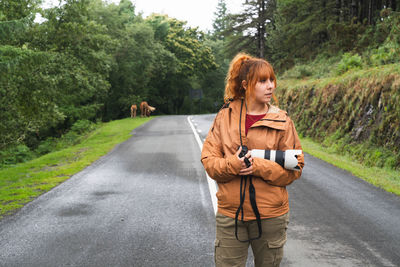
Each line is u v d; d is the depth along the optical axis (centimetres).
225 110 226
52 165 1033
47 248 419
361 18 2566
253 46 4331
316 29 2709
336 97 1426
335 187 711
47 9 1580
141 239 445
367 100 1146
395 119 961
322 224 496
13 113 1352
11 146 1630
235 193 212
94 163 1036
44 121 1598
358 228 477
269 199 211
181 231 472
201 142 1456
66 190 709
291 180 211
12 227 494
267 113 216
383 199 621
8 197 653
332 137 1312
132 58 4259
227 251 222
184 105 7000
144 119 3203
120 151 1279
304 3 2941
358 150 1072
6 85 1155
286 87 2181
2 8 1328
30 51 1034
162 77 5359
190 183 755
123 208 582
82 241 440
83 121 2995
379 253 396
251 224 216
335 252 401
